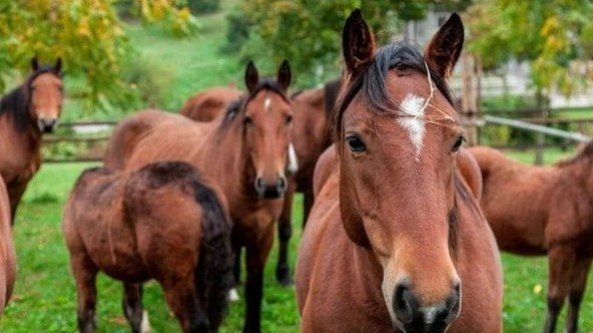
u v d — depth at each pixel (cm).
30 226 1066
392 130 230
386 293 228
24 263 845
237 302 692
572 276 598
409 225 222
